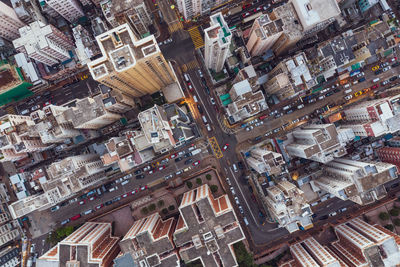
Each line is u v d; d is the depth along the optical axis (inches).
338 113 5831.7
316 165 5954.7
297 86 4884.4
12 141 4835.1
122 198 6063.0
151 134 4119.1
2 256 5521.7
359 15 5792.3
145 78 4808.1
